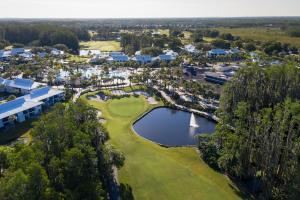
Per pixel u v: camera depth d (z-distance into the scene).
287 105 83.69
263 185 72.50
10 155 64.81
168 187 72.62
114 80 179.38
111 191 69.69
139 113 126.56
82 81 168.62
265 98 112.12
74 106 84.81
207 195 70.12
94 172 62.16
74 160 57.53
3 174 65.56
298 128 74.62
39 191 49.53
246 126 85.88
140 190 71.06
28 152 56.94
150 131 110.81
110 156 73.31
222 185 74.81
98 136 76.06
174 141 102.31
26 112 117.25
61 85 169.25
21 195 48.09
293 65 118.00
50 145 63.91
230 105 114.12
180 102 139.12
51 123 67.50
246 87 113.69
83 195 55.72
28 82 156.25
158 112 132.00
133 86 167.38
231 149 78.06
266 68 119.19
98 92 154.62
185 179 76.31
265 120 76.44
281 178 72.31
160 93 153.62
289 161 69.00
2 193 47.59
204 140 92.50
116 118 119.75
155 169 80.38
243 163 77.31
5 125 109.25
